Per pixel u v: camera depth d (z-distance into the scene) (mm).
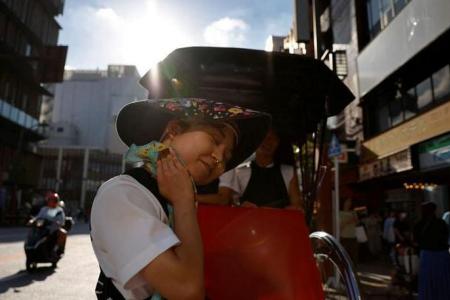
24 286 7207
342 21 19484
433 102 12453
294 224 2088
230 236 1995
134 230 1048
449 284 5801
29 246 8742
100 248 1147
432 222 6000
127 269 1010
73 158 88812
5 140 40938
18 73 41938
